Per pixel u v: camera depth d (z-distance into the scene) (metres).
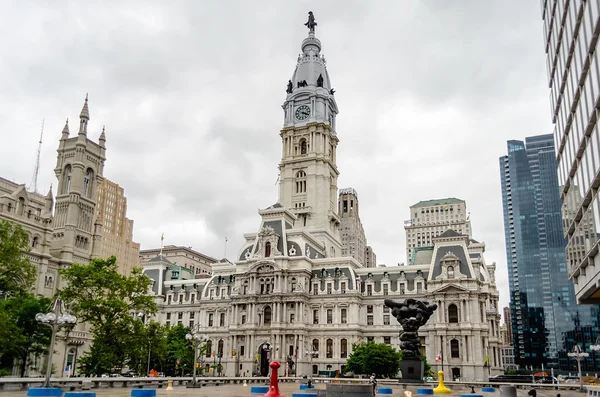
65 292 119.75
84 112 195.75
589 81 60.41
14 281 112.31
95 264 123.25
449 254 188.50
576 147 69.88
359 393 56.72
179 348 176.75
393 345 189.75
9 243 105.25
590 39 57.44
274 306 194.38
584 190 67.44
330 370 185.75
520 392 95.56
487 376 175.50
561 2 72.88
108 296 123.00
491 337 196.62
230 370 195.75
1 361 136.50
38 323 121.62
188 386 99.44
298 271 198.50
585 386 105.19
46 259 165.00
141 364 131.50
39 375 145.75
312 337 195.38
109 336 118.31
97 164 199.25
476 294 181.88
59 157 193.00
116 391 81.25
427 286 189.88
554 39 80.44
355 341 188.88
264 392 77.94
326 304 196.88
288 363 180.12
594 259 66.81
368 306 199.00
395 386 92.31
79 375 131.38
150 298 125.75
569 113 72.44
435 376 162.62
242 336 199.25
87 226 190.25
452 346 180.75
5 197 154.50
